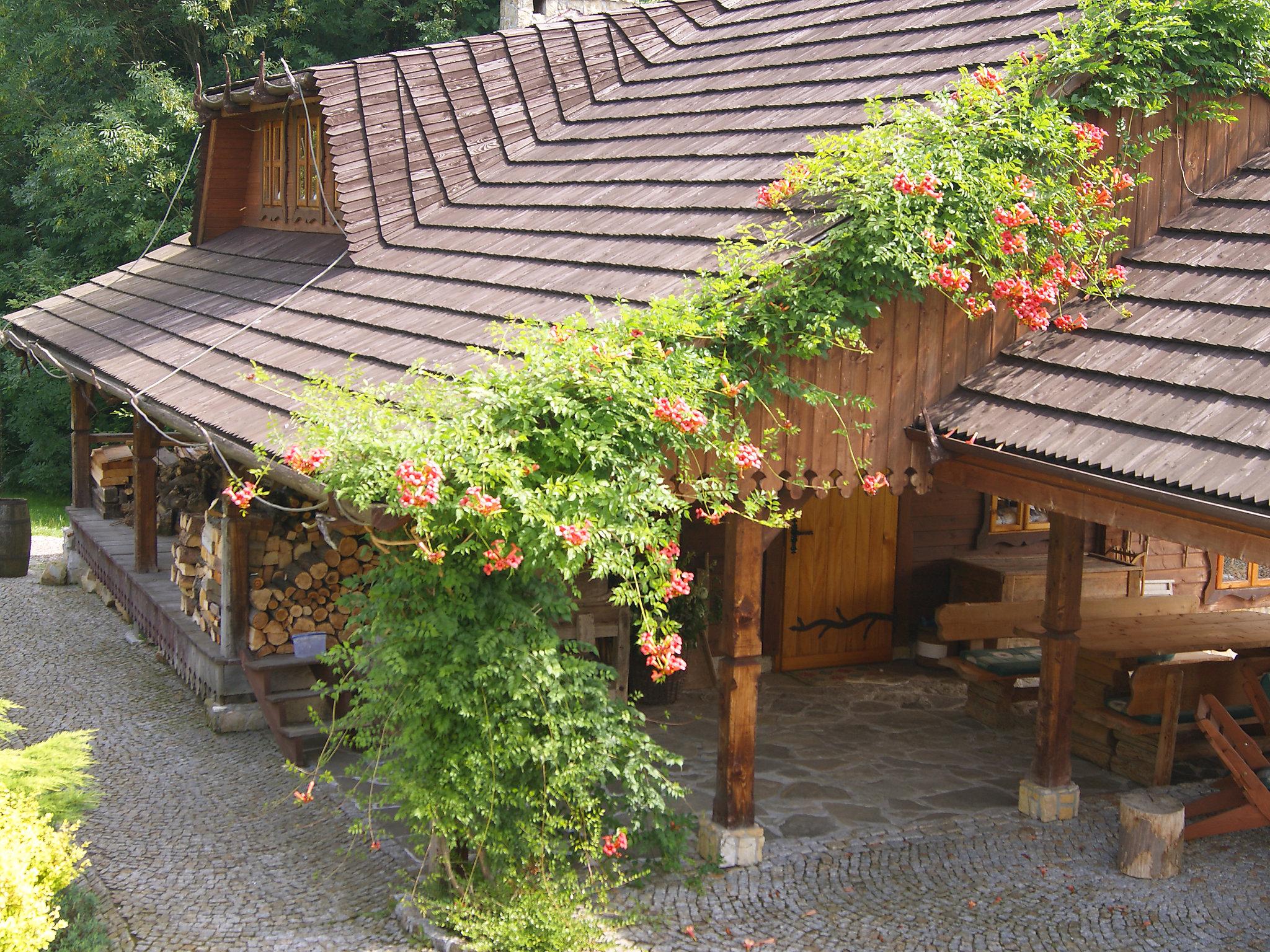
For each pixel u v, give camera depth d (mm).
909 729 10047
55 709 10156
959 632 10109
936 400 7527
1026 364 7500
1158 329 7125
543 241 8727
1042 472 6578
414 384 6316
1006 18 8633
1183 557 12984
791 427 6875
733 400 6695
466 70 11289
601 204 8836
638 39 11656
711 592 11039
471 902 6461
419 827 6551
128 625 12883
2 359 21953
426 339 7797
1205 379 6492
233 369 8914
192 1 21500
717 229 7539
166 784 8586
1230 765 7832
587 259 7996
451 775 6238
